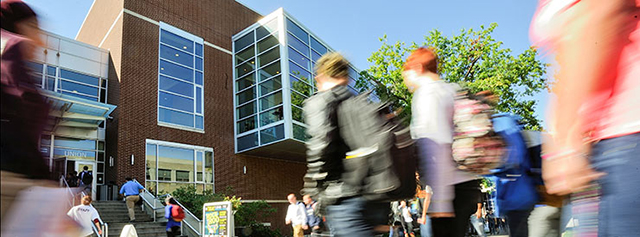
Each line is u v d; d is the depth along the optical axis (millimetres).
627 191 1062
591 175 1165
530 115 20844
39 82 1795
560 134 1256
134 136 19438
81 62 20250
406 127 2121
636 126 1073
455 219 2393
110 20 21859
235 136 24297
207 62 24234
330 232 2088
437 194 2311
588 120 1174
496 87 19703
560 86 1263
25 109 1645
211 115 23406
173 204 13477
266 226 21594
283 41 23438
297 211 11875
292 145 23234
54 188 1797
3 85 1588
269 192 25094
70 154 18203
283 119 22203
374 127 1979
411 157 2057
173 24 23000
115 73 20312
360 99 2074
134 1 21375
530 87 21062
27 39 1729
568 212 2449
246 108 24344
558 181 1281
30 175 1654
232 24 26531
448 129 2373
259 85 23984
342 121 2047
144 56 21047
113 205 16703
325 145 2014
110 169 18797
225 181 22906
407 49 21422
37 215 1688
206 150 22469
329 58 2275
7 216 1576
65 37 19906
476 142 2480
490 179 2943
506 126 2738
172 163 20703
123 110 19344
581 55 1185
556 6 1271
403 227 13250
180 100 22109
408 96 19516
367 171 1938
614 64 1144
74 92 19641
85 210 5793
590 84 1162
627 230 1042
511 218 2771
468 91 2688
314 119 2084
